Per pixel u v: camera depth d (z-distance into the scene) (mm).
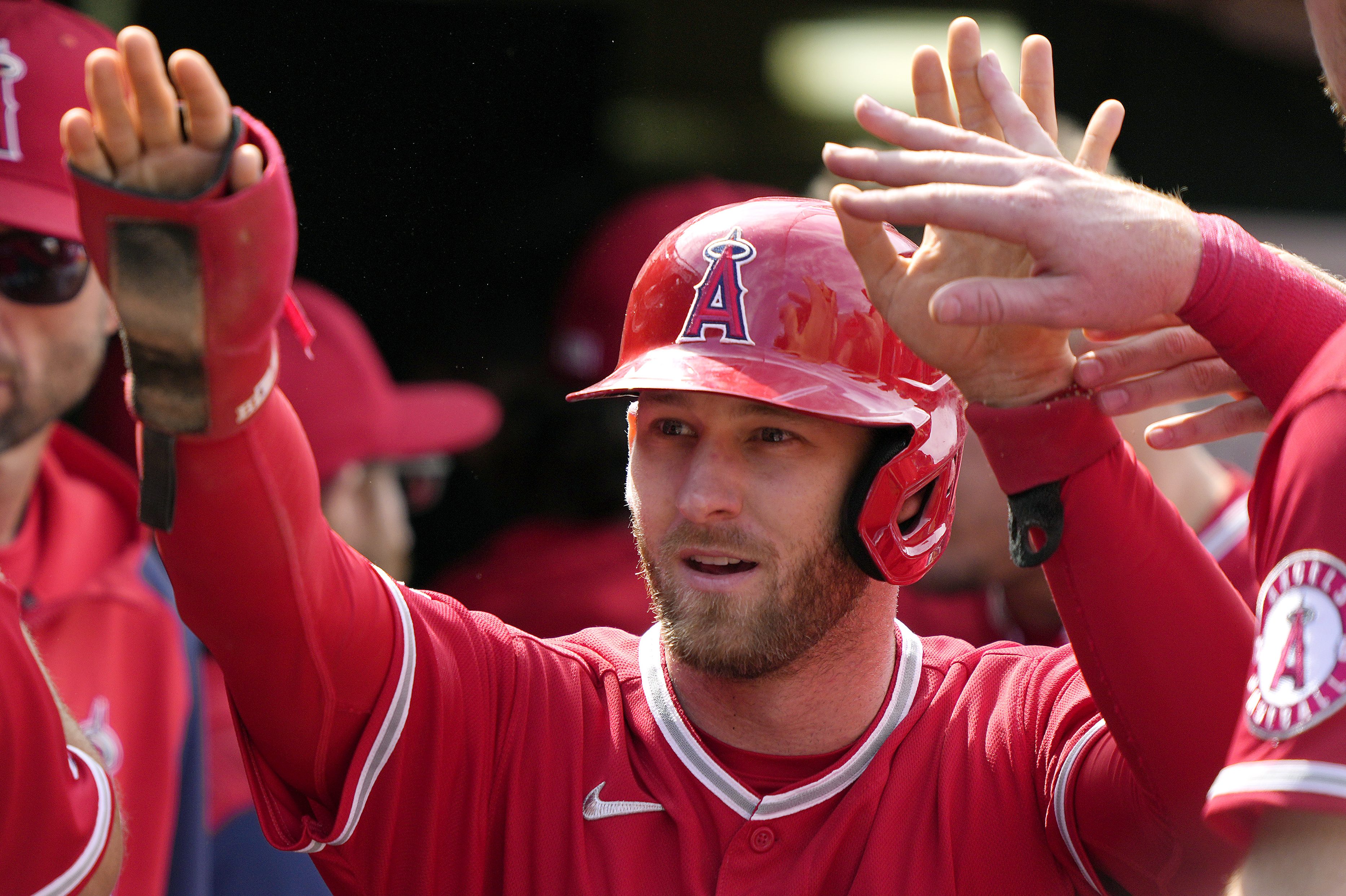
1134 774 5992
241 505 5320
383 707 6102
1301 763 4164
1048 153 5367
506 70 17250
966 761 6574
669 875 6281
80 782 5672
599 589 10773
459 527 14562
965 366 5727
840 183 13539
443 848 6387
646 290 6711
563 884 6258
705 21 18938
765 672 6297
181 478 5250
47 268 7844
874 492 6266
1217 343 5293
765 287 6441
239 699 5953
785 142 19547
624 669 6930
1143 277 4965
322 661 5793
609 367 12297
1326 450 4305
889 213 4961
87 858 5555
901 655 6891
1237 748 4434
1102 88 19047
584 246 17062
